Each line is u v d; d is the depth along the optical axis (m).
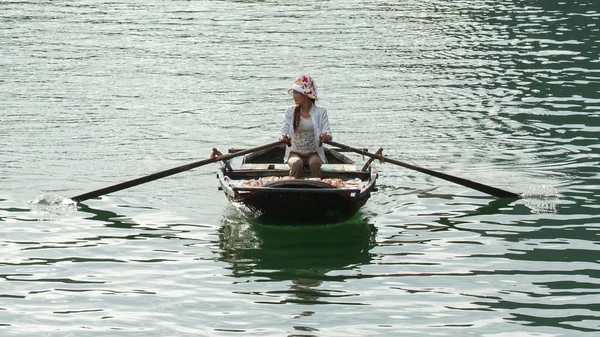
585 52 40.88
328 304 16.12
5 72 37.06
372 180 21.02
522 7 54.94
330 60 39.56
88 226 20.22
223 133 28.12
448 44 43.38
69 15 52.62
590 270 17.48
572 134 27.69
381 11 53.69
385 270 17.72
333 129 28.53
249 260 18.27
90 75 36.62
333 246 19.11
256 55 40.62
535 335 14.85
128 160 25.19
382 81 35.50
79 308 15.91
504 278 17.19
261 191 19.59
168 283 17.08
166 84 35.03
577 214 20.80
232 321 15.40
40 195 22.02
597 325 15.16
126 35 45.91
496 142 26.98
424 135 27.83
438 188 22.98
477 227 20.09
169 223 20.50
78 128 28.52
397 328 15.12
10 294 16.45
